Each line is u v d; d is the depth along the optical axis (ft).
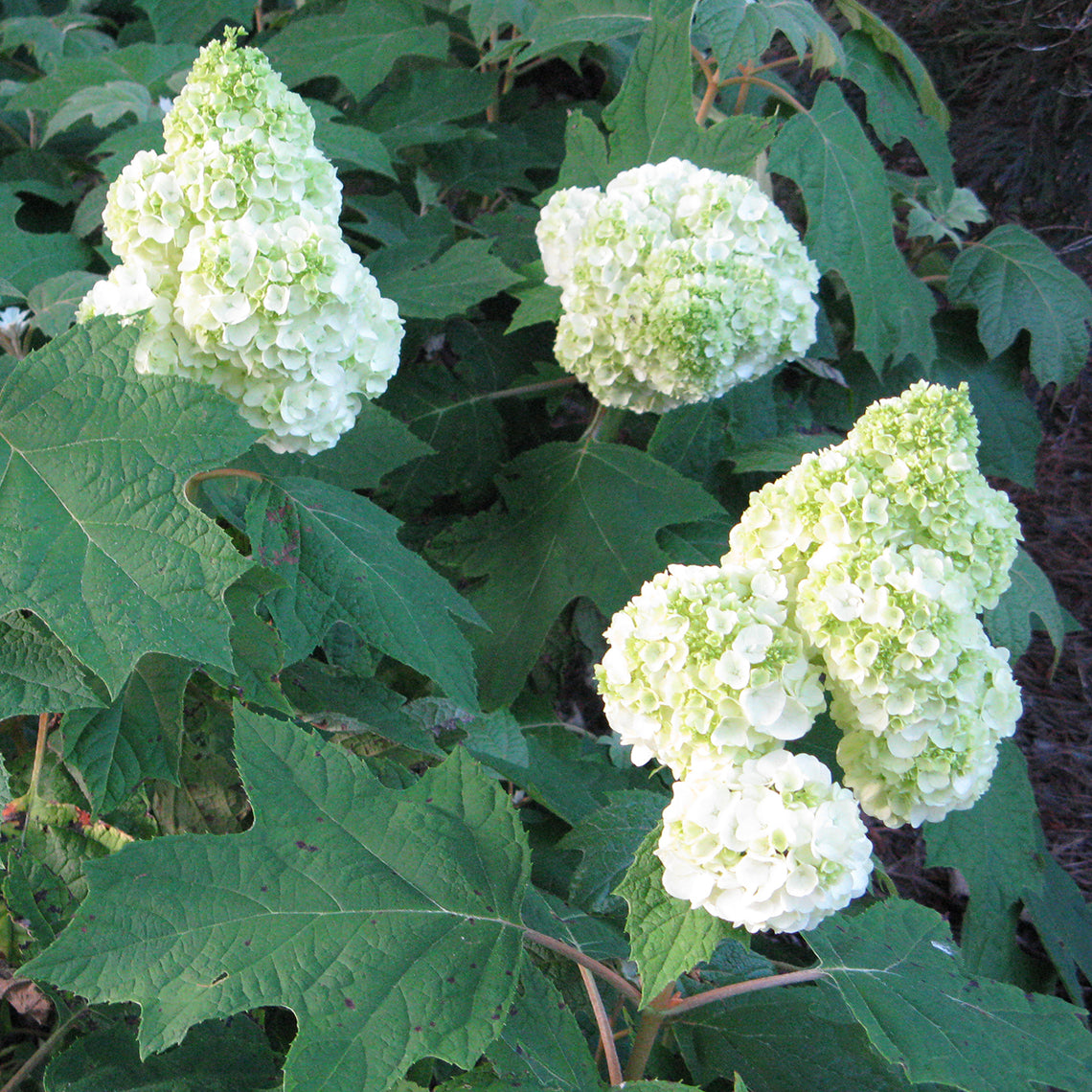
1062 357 4.34
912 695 2.00
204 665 2.39
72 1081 2.25
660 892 2.00
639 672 2.02
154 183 2.30
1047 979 3.96
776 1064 2.44
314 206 2.44
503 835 2.19
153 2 4.67
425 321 4.32
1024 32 5.26
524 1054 2.07
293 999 1.89
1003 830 3.50
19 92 4.20
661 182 3.34
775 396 4.40
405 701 3.10
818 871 1.86
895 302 3.96
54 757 2.59
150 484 1.93
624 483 3.59
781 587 2.06
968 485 2.08
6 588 1.87
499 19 4.26
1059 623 3.72
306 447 2.55
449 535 3.78
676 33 3.59
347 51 4.31
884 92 4.24
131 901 1.90
